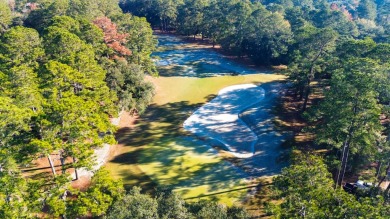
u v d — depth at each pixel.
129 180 44.84
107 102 47.03
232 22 105.44
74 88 48.78
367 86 36.34
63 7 77.69
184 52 107.50
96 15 80.06
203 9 117.88
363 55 59.28
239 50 100.56
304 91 73.31
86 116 37.66
